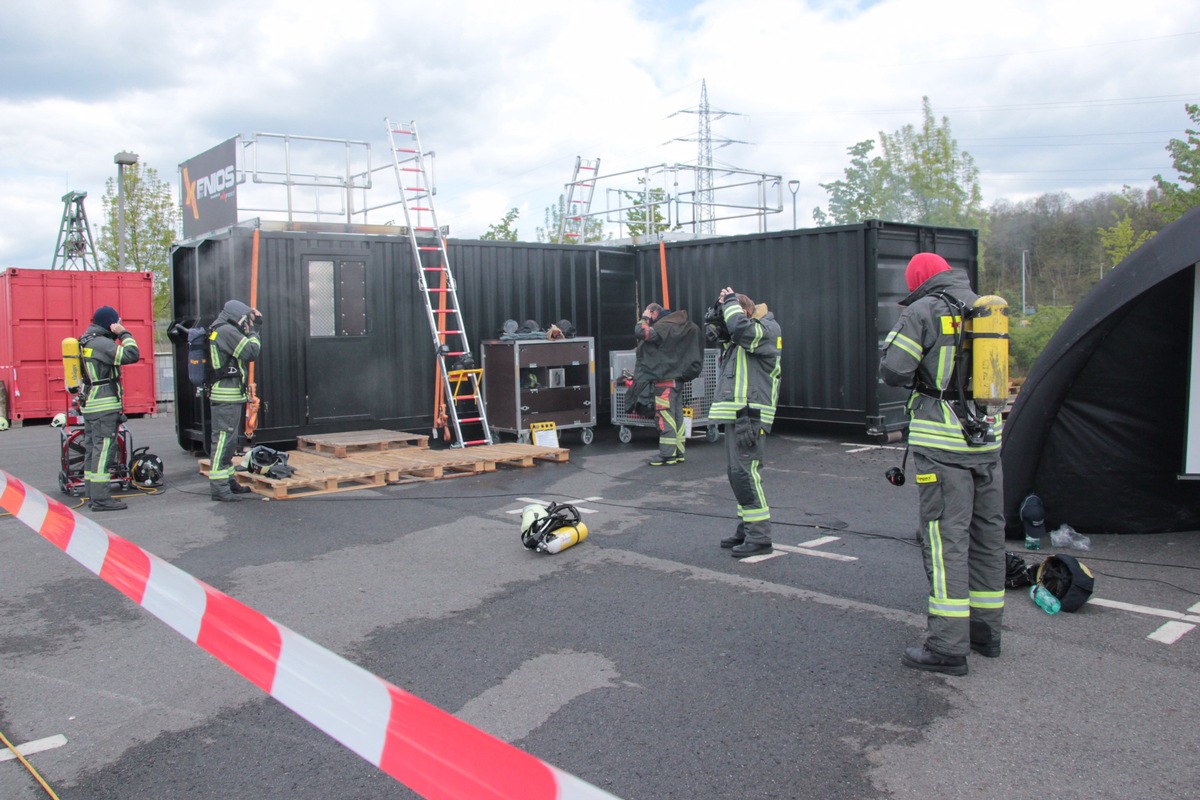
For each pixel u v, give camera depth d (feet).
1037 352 64.69
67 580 19.56
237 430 28.43
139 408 56.70
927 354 13.46
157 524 24.86
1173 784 10.26
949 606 13.37
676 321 33.94
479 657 14.58
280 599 17.88
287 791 10.56
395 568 20.06
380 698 7.72
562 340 39.37
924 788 10.27
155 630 16.29
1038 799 9.99
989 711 12.26
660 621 16.21
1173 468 21.16
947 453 13.25
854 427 43.52
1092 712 12.17
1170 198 65.77
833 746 11.34
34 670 14.42
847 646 14.82
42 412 53.98
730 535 22.66
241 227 36.17
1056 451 21.06
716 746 11.38
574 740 11.58
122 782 10.82
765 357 19.84
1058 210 142.72
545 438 38.01
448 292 40.32
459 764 6.97
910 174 108.17
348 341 37.93
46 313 53.83
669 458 33.96
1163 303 19.89
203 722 12.48
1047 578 16.69
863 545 21.42
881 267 38.06
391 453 34.35
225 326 27.61
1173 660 13.94
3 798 10.50
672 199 58.18
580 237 67.97
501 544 22.15
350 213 42.22
